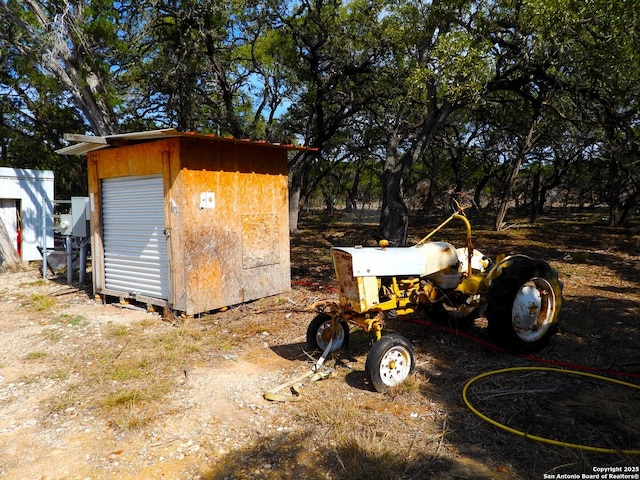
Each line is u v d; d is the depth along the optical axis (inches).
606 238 618.5
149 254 272.4
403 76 496.4
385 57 554.6
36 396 168.6
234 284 275.0
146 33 474.9
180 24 500.4
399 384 166.6
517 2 366.0
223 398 161.8
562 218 1016.9
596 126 516.4
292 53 599.8
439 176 1162.0
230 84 619.8
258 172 286.5
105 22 428.1
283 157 303.1
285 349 210.4
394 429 139.3
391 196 431.2
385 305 179.5
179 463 125.4
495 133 887.7
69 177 821.9
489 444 131.0
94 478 120.3
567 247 542.3
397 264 182.4
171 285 256.1
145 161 263.9
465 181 1159.6
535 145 807.1
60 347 218.5
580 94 442.6
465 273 211.5
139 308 279.6
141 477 120.0
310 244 589.6
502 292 192.4
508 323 192.2
